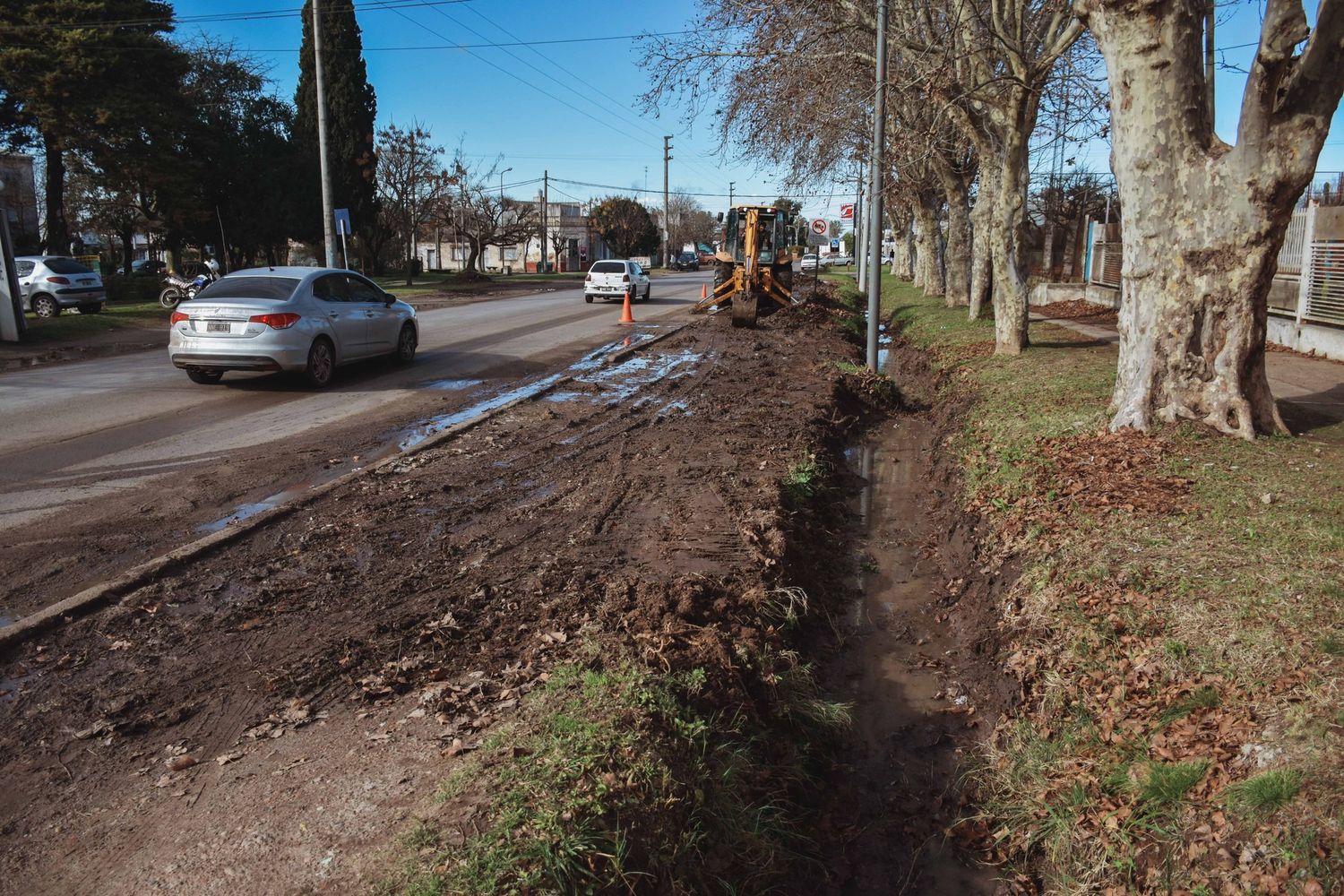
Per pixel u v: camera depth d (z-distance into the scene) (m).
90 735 3.88
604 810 3.24
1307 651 4.22
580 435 9.94
